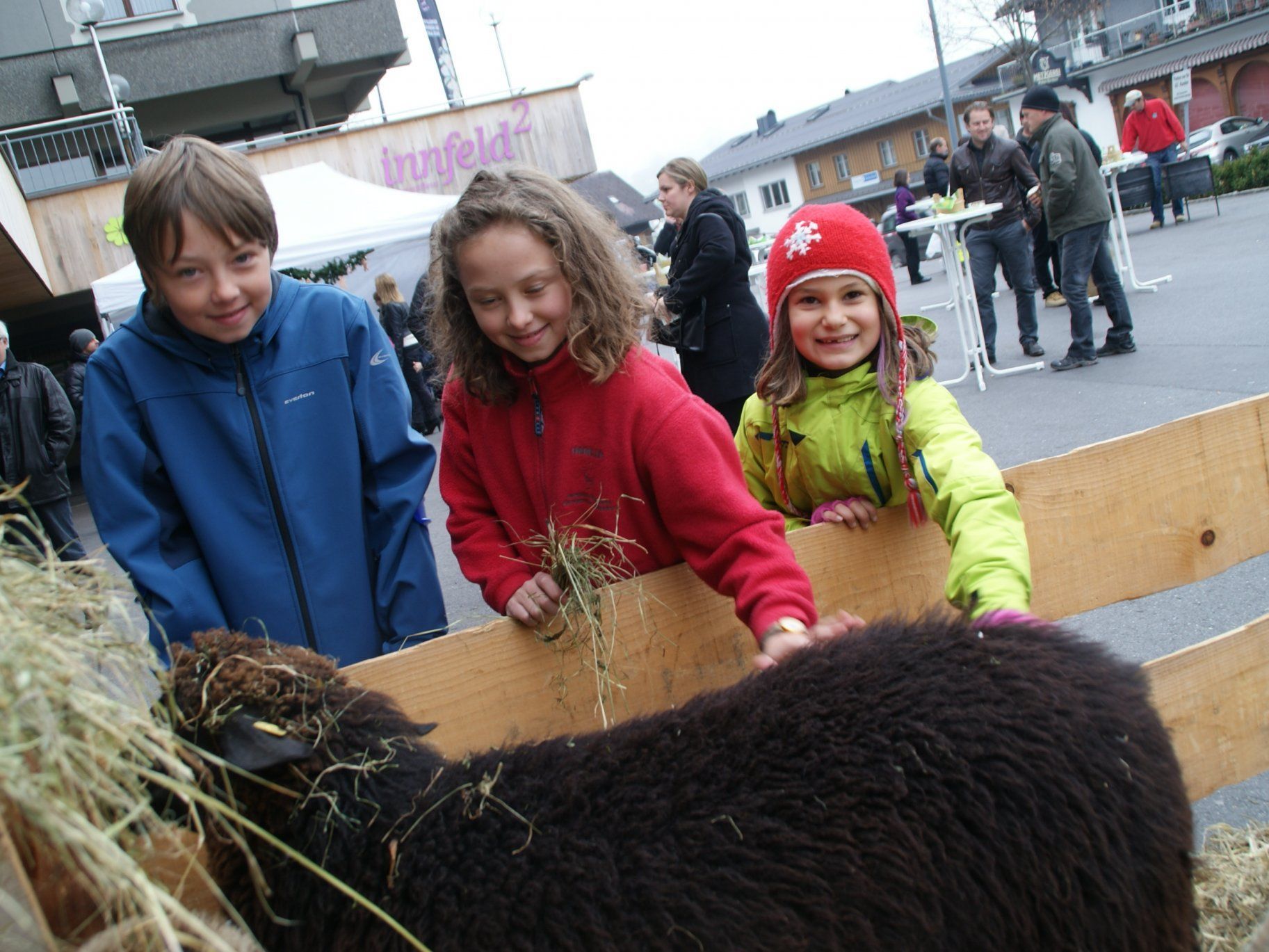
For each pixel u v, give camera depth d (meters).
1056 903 1.60
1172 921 1.72
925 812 1.59
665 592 2.42
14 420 7.99
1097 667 1.84
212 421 2.55
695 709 1.80
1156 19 45.50
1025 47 47.72
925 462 2.41
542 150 21.22
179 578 2.51
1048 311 12.66
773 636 2.04
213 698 1.67
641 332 2.53
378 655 2.70
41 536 1.58
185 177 2.22
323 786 1.67
